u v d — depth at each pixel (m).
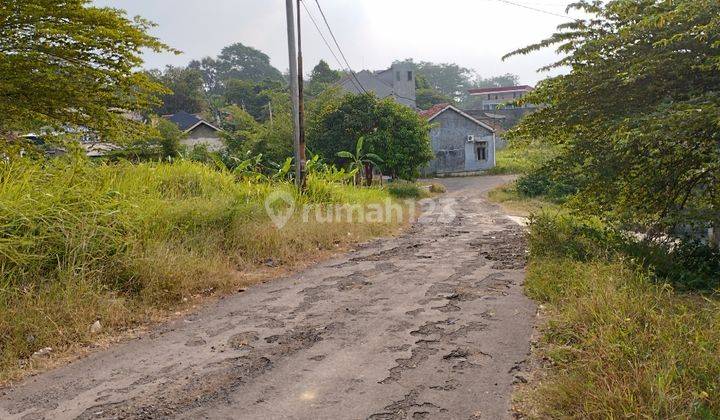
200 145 23.97
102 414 3.15
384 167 22.81
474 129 35.91
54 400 3.36
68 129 8.73
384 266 7.25
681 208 7.13
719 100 6.00
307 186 11.62
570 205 8.61
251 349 4.16
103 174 7.20
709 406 2.78
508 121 53.53
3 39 6.60
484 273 6.59
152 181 8.48
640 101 7.23
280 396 3.32
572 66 7.68
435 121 34.75
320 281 6.43
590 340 3.53
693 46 6.43
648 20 6.38
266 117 45.00
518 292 5.60
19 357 4.03
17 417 3.15
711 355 3.24
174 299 5.46
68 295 4.70
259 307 5.32
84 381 3.64
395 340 4.25
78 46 6.93
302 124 11.30
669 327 3.76
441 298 5.46
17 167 6.29
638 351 3.37
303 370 3.71
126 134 8.67
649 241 7.15
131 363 3.94
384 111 22.55
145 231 6.14
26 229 5.09
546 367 3.62
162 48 7.77
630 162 7.13
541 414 2.95
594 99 7.45
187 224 7.00
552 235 7.80
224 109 40.56
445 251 8.39
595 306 4.25
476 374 3.55
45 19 6.67
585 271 5.58
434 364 3.74
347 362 3.83
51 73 6.66
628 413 2.64
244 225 7.79
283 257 7.48
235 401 3.27
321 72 55.78
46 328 4.30
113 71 7.39
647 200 7.56
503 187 24.39
